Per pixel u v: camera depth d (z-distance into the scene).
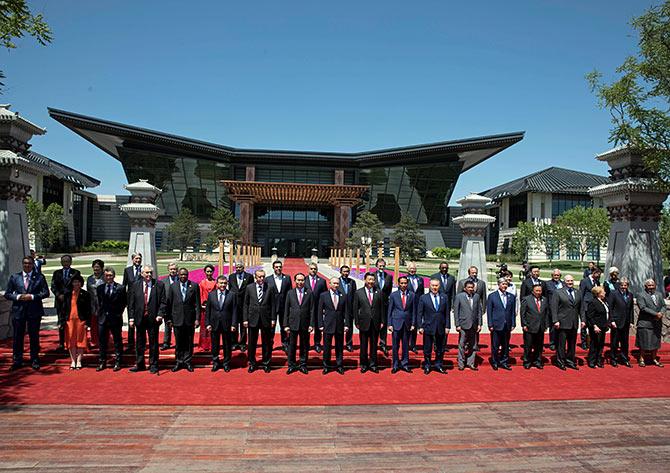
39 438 5.58
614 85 10.78
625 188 11.45
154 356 8.45
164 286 8.62
